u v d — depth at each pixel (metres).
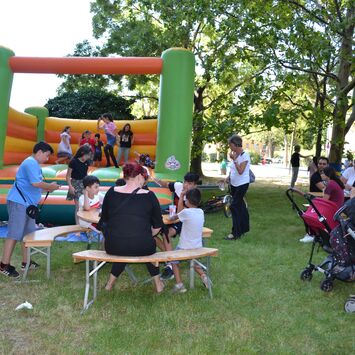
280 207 12.60
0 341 3.88
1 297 4.98
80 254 4.78
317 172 10.13
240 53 12.82
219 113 14.56
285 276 5.91
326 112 13.33
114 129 11.80
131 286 5.43
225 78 16.81
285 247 7.58
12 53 9.65
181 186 7.29
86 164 8.12
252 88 12.41
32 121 13.12
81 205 6.66
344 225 5.04
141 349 3.75
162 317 4.45
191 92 9.52
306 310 4.74
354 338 4.07
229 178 8.35
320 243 5.73
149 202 4.86
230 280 5.71
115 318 4.43
